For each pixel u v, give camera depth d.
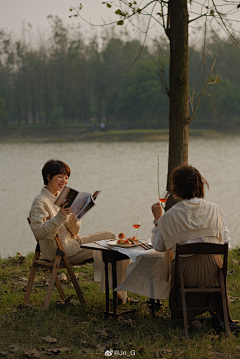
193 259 3.58
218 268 3.62
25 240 10.91
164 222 3.64
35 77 103.75
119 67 104.19
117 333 3.54
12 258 6.55
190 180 3.68
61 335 3.51
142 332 3.57
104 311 4.09
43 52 107.00
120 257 3.89
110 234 4.56
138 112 95.06
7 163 37.06
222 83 89.94
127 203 16.08
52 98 107.50
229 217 12.74
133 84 93.19
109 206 15.48
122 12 5.51
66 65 105.75
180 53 5.22
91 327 3.65
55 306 4.20
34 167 33.06
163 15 5.36
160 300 4.45
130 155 42.00
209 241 3.61
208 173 25.05
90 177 24.88
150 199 16.97
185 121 5.30
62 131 93.25
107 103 105.62
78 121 107.75
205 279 3.59
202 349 3.21
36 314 3.95
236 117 96.94
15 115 108.25
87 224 12.48
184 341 3.39
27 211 15.59
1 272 5.71
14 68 106.94
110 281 4.14
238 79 98.94
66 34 106.00
